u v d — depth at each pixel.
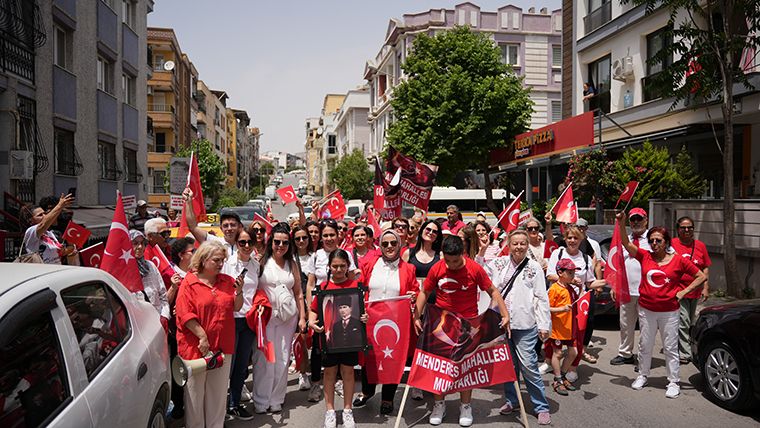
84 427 2.44
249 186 88.06
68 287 2.89
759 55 11.85
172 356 5.12
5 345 2.18
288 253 5.46
